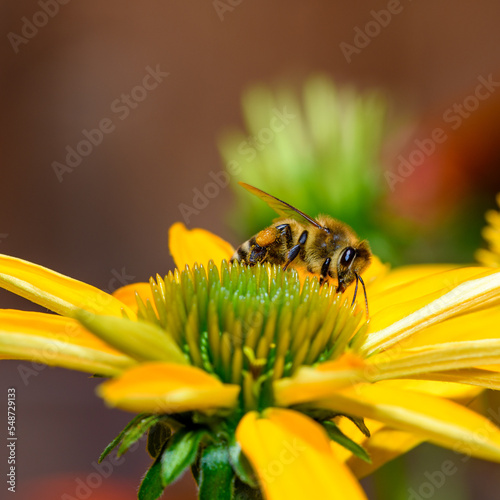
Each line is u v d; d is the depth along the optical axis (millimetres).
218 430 210
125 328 206
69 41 581
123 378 201
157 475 209
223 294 216
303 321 215
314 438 206
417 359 212
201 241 232
